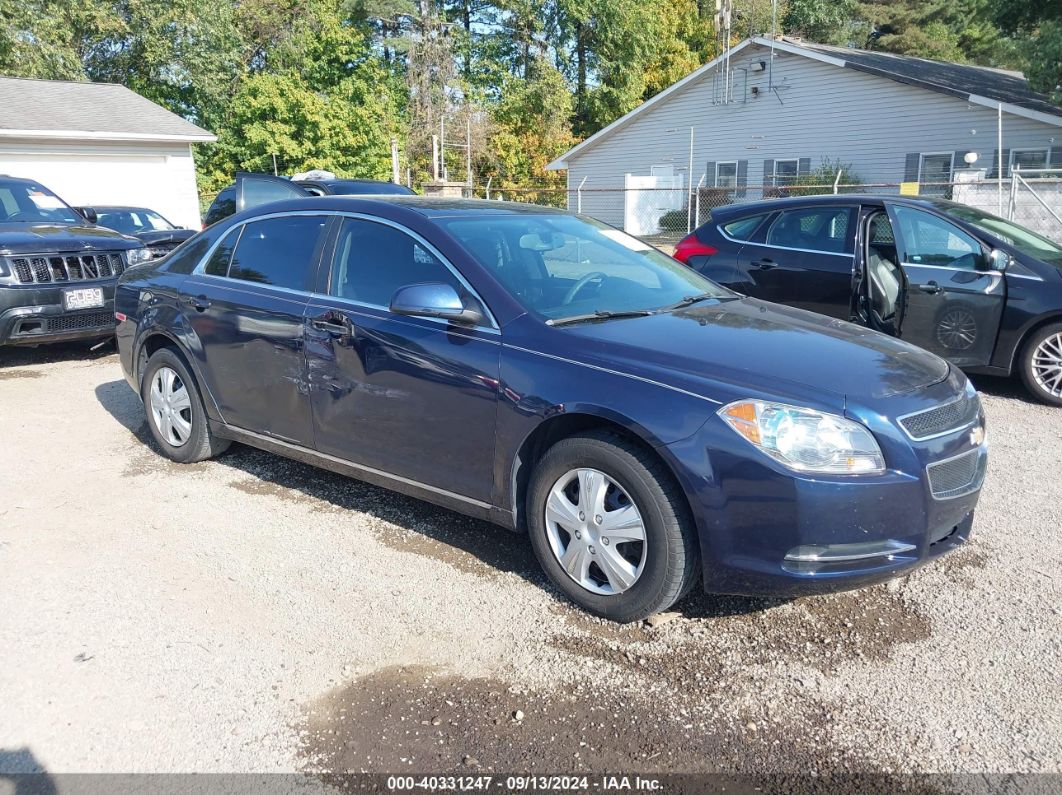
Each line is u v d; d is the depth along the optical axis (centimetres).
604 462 320
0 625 327
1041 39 1755
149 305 510
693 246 789
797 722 273
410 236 398
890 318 695
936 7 4600
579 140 4112
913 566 306
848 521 291
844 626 331
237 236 481
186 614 337
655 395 310
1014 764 253
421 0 3641
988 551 396
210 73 3055
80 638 319
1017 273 641
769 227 745
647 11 3844
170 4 2991
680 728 270
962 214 686
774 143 2564
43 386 729
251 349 446
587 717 275
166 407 511
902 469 297
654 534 311
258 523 428
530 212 452
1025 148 2094
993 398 679
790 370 315
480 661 307
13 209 891
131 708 278
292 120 2970
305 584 363
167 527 422
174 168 2167
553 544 344
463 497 371
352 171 2978
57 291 763
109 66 3100
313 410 421
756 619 336
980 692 287
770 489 291
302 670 300
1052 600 349
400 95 3534
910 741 263
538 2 3750
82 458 529
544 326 349
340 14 3466
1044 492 470
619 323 359
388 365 382
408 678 296
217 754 257
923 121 2252
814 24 4644
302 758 256
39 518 432
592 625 331
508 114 3719
